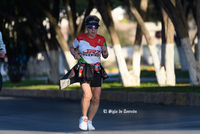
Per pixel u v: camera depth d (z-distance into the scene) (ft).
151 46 141.08
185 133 58.95
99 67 66.33
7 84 224.33
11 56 229.04
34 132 64.75
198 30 123.65
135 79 151.23
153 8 242.99
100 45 66.85
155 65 141.79
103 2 147.74
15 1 181.68
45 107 114.42
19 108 112.06
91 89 67.82
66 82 67.21
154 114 88.38
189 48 122.52
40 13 190.70
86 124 66.54
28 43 219.82
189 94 103.24
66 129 68.49
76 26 178.19
